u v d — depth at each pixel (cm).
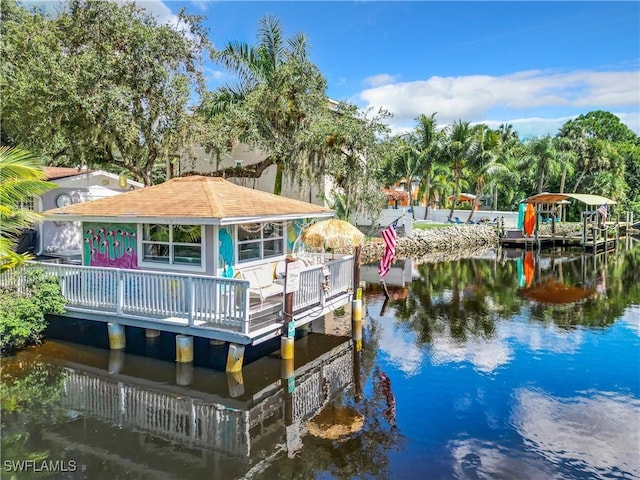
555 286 2047
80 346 1111
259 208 1177
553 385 962
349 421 801
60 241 1905
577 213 4866
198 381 944
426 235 3362
